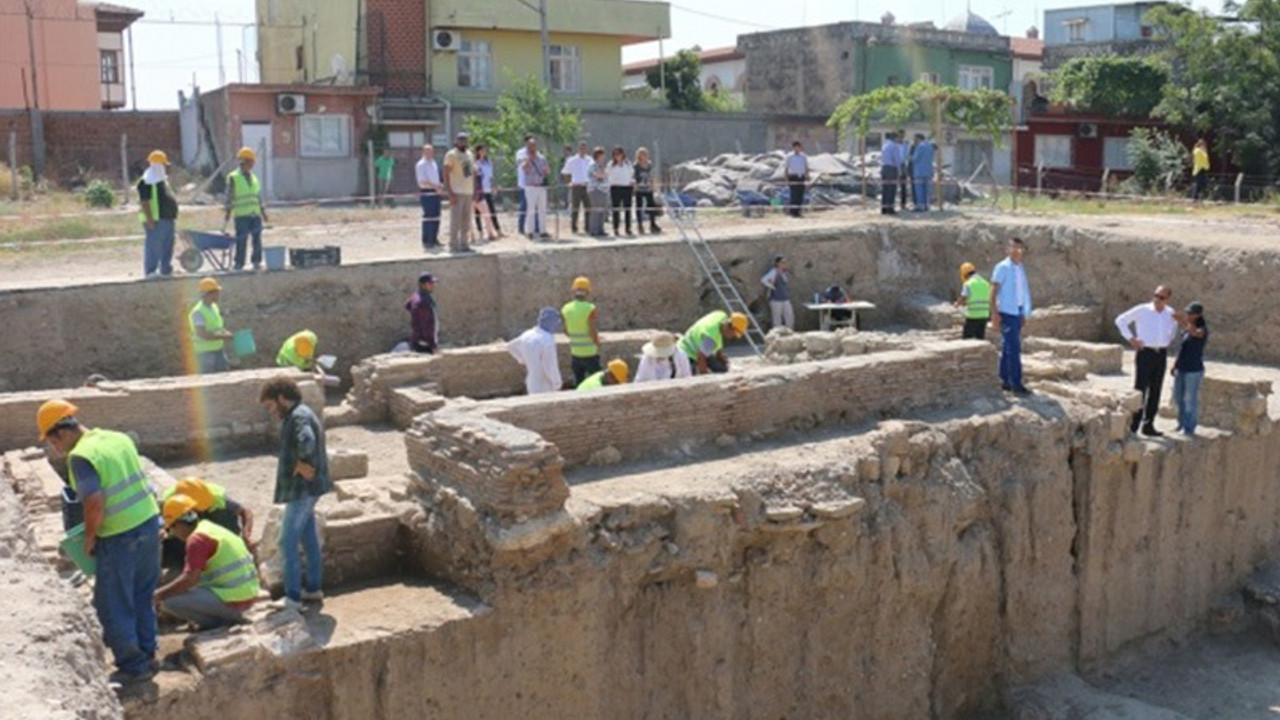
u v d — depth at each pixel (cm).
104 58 4959
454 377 1702
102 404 1408
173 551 1029
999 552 1387
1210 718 1391
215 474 1390
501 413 1148
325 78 3950
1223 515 1589
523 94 3334
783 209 2692
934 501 1310
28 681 591
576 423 1198
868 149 4066
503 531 1009
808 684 1223
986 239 2356
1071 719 1341
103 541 862
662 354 1451
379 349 1930
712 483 1162
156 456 1437
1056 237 2272
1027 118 4125
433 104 3631
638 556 1094
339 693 948
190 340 1770
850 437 1327
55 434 862
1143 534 1511
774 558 1183
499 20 3816
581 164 2316
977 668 1380
